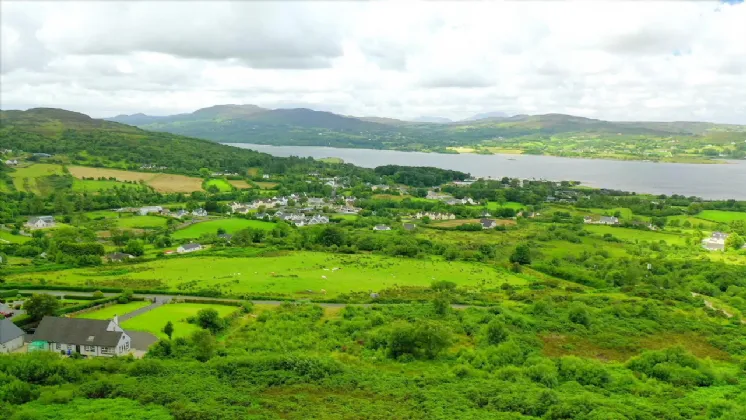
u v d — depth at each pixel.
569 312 101.81
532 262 158.75
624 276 137.88
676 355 79.81
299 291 119.06
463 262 158.12
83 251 153.88
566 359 77.44
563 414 58.53
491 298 118.25
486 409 60.28
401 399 62.56
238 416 55.38
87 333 81.94
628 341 90.50
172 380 65.50
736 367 80.19
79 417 53.41
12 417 52.34
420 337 81.00
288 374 68.88
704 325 99.06
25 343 85.38
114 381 64.19
